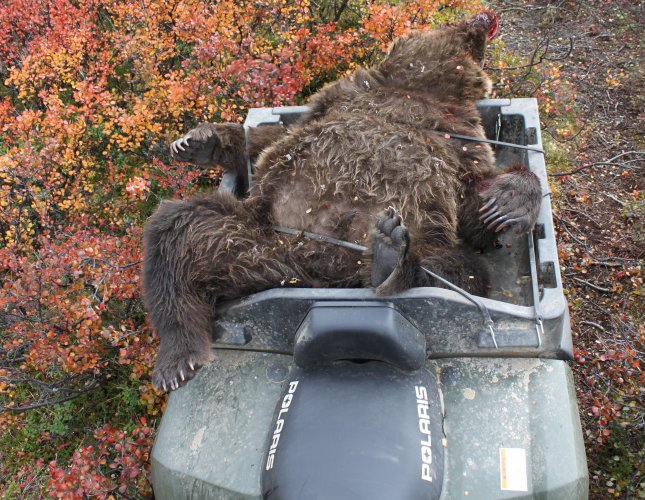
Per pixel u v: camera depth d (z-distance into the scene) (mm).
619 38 8273
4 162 5594
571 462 2699
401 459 2486
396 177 3482
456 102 4379
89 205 6066
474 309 2910
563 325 3055
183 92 5797
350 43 6348
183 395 3211
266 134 4258
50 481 4090
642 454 4152
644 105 7160
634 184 6254
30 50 6641
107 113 5984
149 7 6703
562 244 5699
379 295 2875
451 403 2914
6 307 4902
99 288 4977
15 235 5441
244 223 3494
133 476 3871
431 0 6191
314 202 3533
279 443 2633
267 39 6859
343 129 3660
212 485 2838
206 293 3295
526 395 2916
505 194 3445
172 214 3402
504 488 2660
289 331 3084
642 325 4941
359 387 2744
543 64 7438
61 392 4922
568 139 6664
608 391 4375
